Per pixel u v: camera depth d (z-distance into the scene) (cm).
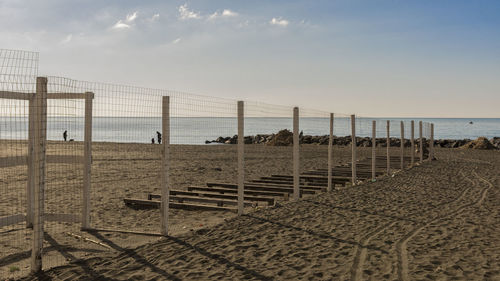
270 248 541
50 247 555
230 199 900
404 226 661
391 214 755
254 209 807
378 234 612
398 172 1464
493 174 1409
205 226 677
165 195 606
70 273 452
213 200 834
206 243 566
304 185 1124
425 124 2292
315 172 1368
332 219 713
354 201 888
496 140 3478
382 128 7706
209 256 509
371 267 467
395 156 2150
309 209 802
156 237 607
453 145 3478
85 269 464
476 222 688
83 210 641
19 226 660
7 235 609
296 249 536
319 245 555
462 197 941
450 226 660
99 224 696
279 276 441
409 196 953
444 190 1045
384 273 448
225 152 2353
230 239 586
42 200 454
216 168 1558
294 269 462
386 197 940
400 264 477
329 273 449
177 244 562
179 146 2839
